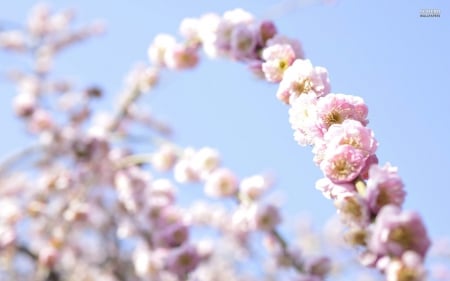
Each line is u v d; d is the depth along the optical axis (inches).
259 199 163.2
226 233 235.8
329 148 66.2
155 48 165.3
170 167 205.2
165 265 170.4
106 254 239.5
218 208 243.8
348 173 63.9
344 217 60.4
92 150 213.3
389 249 53.2
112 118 241.0
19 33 271.4
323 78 76.6
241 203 163.2
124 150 224.5
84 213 210.8
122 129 255.3
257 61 93.4
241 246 232.8
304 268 148.4
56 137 214.5
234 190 164.7
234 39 97.1
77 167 216.5
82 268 235.3
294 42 90.2
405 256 51.8
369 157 65.5
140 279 231.5
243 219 158.9
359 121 70.2
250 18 103.4
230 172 166.6
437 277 264.7
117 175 210.1
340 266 201.6
